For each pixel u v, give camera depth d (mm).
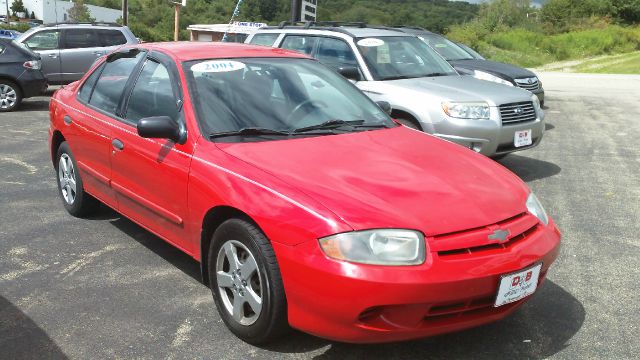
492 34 44219
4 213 5418
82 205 5203
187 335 3357
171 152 3746
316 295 2820
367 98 4586
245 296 3207
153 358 3125
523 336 3393
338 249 2766
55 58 13789
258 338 3176
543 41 42062
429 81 7168
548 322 3561
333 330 2842
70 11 77000
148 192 4023
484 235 2930
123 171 4301
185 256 4520
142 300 3775
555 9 54438
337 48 7637
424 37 11648
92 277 4109
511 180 3551
